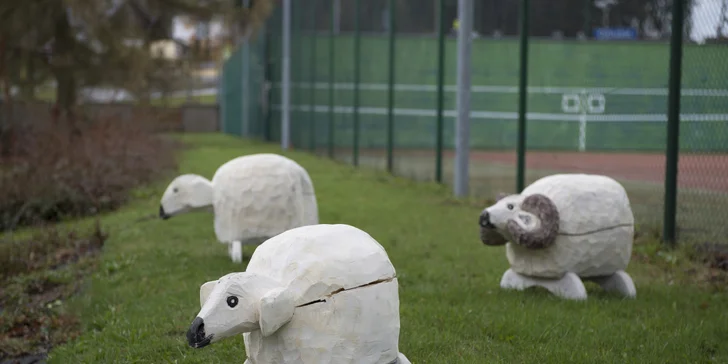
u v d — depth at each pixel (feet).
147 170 53.42
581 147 71.92
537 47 76.43
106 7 72.64
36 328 21.02
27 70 70.54
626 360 16.26
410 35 73.87
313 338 11.96
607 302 21.04
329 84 73.61
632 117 50.19
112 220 37.73
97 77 72.59
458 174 46.06
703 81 31.58
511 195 22.40
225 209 25.36
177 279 23.93
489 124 79.20
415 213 38.52
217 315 11.57
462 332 18.22
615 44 65.62
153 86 85.40
